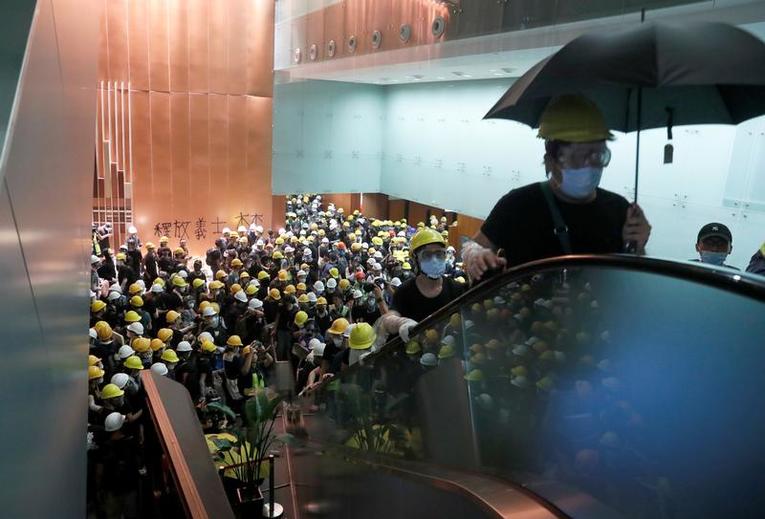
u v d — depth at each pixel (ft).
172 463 16.87
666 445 6.42
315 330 40.04
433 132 62.39
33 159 9.41
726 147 25.73
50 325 10.17
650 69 6.98
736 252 26.20
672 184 26.55
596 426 7.71
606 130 8.35
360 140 74.69
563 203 9.04
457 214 59.82
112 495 23.04
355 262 57.77
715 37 7.11
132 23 63.31
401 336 14.34
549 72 7.76
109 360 31.53
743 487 5.40
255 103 68.80
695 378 6.02
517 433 9.84
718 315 5.72
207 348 31.83
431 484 11.25
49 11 12.72
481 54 39.14
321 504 20.17
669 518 6.37
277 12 73.31
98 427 24.68
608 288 7.36
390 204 82.02
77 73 19.30
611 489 7.34
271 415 23.20
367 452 16.88
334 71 61.77
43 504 8.14
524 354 9.61
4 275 6.50
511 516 8.45
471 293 10.59
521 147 49.21
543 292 8.96
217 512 15.33
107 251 50.96
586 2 28.84
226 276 48.65
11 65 9.29
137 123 64.90
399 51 49.93
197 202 68.28
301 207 91.56
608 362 7.46
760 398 5.27
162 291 43.47
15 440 6.53
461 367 11.89
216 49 66.39
